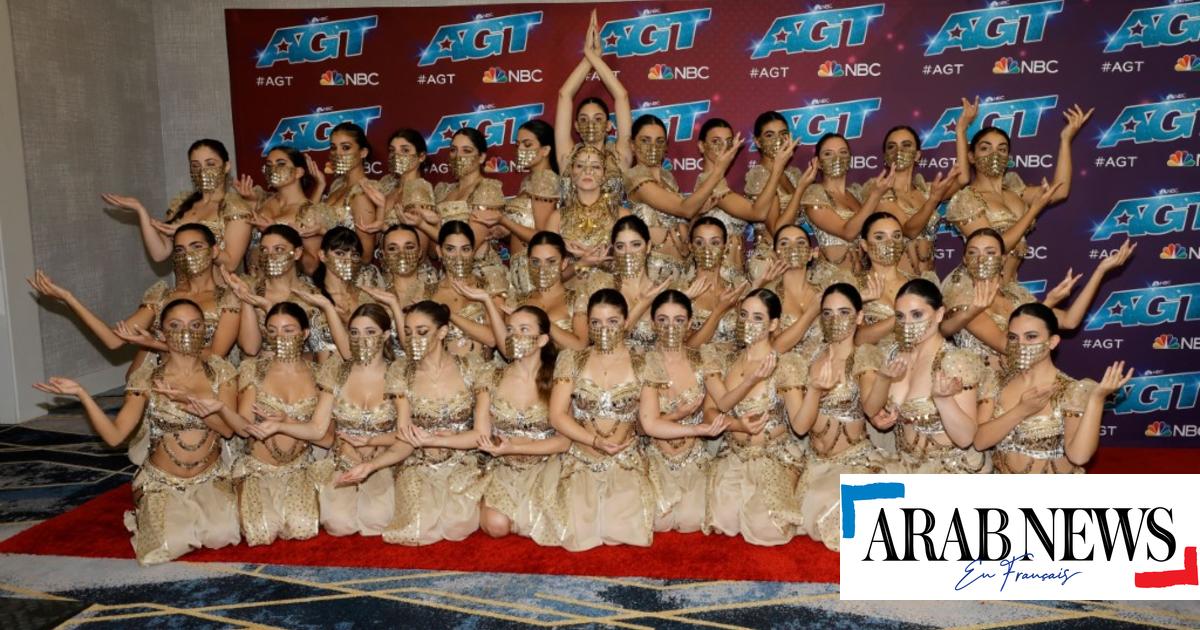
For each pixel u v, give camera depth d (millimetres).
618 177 5438
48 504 4777
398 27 6715
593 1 6523
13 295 6289
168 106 7465
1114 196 6086
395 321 4422
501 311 4848
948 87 6227
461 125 6742
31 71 6422
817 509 4184
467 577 3848
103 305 7125
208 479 4219
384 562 4008
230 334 4766
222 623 3453
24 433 6086
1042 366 3957
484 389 4262
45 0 6504
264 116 6887
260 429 4094
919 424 4102
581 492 4172
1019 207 5453
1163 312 6082
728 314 4957
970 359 4020
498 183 5582
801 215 5812
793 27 6344
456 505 4223
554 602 3605
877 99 6309
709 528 4258
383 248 4973
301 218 5527
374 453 4379
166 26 7363
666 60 6484
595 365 4191
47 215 6574
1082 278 6168
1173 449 5957
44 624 3457
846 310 4172
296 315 4258
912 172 6012
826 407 4230
